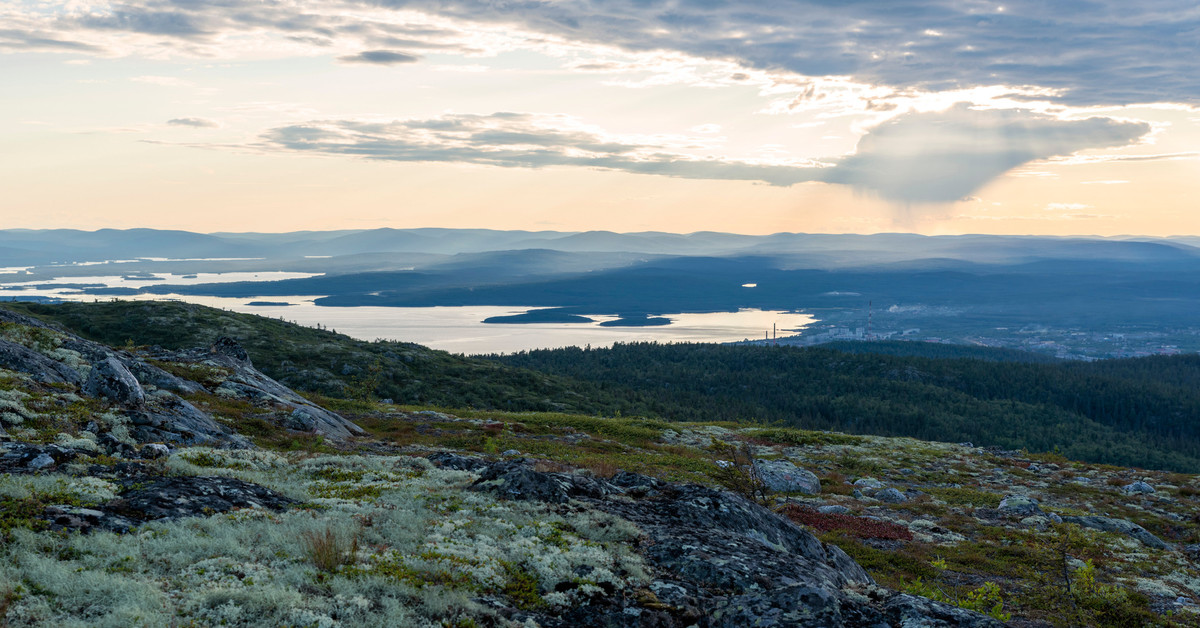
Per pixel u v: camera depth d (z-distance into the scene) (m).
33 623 8.41
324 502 16.48
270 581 10.66
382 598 10.55
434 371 141.75
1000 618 19.69
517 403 133.62
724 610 12.31
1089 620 20.09
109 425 25.94
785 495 39.56
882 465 53.50
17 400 25.25
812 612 11.95
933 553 26.92
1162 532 33.97
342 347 141.88
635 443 57.69
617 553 14.48
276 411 40.50
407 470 22.58
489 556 13.32
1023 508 35.91
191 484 15.62
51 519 11.80
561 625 11.27
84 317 134.75
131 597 9.35
